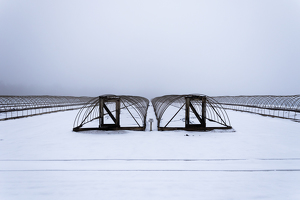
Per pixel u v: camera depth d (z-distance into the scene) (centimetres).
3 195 452
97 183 512
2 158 690
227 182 522
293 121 1636
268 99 2575
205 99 1183
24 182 514
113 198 443
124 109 2750
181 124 1477
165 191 475
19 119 1712
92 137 1016
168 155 732
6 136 1033
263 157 713
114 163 651
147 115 2180
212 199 441
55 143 895
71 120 1667
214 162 663
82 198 443
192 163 654
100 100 1169
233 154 746
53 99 3041
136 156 720
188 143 903
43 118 1797
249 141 943
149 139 977
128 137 1019
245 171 591
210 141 941
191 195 457
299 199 442
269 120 1708
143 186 499
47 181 520
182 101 2397
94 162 658
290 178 546
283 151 783
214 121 1561
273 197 450
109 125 1184
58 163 647
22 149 798
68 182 516
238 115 2141
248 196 453
